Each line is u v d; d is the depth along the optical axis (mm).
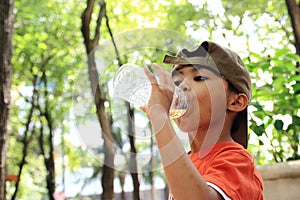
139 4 10859
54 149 14906
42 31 12727
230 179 1483
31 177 16109
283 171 2879
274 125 3686
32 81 13430
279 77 3959
